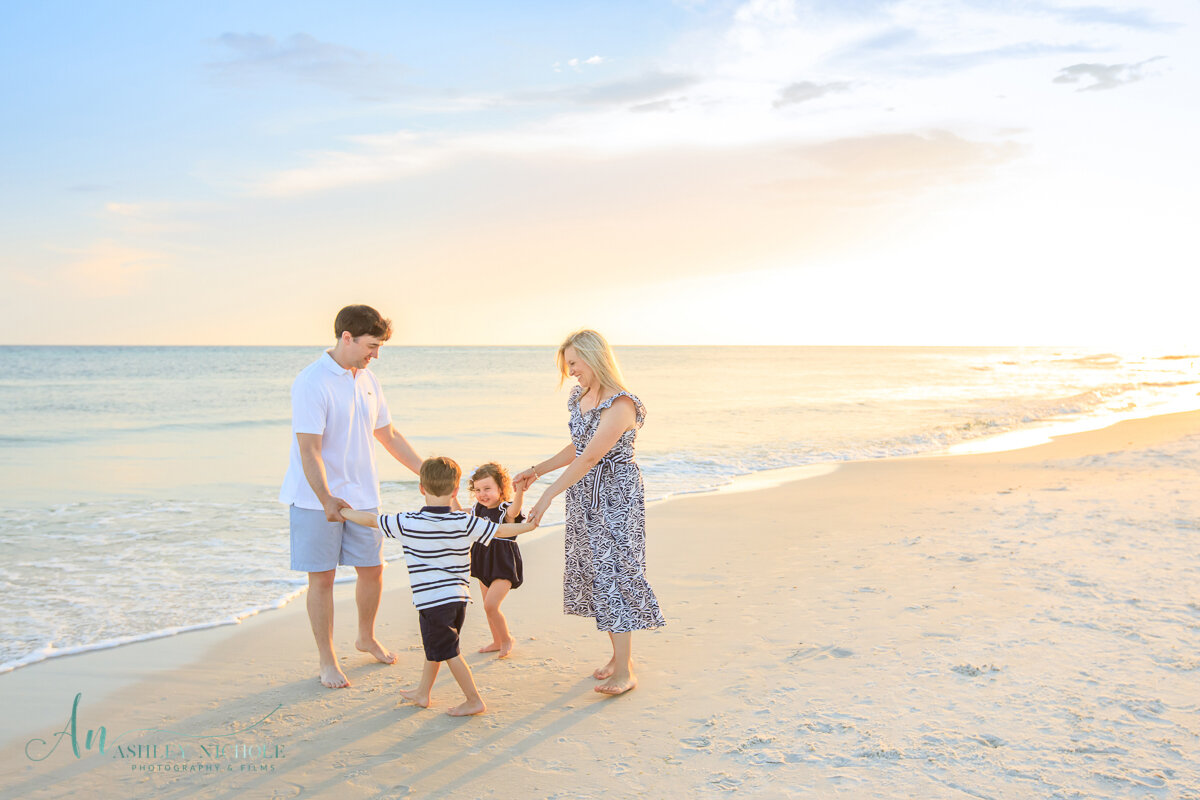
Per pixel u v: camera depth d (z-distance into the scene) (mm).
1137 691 3484
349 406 4141
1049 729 3150
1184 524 6859
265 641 4723
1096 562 5672
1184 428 16797
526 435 17047
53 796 2904
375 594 4367
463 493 9766
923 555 6168
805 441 15922
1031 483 9875
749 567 6148
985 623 4457
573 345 3838
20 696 3879
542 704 3689
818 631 4504
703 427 18641
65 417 21359
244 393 30438
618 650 3781
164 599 5594
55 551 7051
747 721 3375
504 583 4387
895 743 3088
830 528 7555
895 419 20625
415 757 3162
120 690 3957
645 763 3039
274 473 12062
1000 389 34281
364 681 4066
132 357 79875
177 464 13039
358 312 4047
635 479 3826
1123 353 125562
